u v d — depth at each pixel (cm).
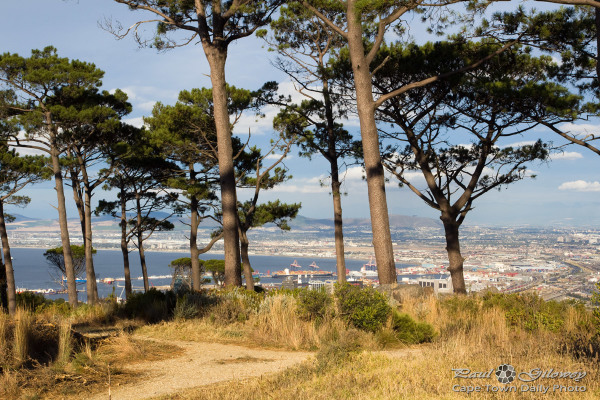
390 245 1425
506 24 1628
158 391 595
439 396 500
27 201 2522
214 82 1661
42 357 707
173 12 1734
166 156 2473
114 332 961
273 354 828
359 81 1429
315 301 998
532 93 1571
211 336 967
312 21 1914
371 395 516
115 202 2958
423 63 1708
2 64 2098
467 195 1855
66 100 2325
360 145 2030
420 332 916
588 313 1013
